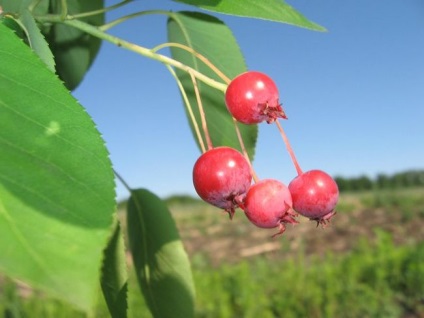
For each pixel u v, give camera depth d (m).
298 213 0.08
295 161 0.08
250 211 0.07
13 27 0.06
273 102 0.07
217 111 0.10
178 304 0.10
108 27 0.08
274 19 0.07
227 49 0.10
